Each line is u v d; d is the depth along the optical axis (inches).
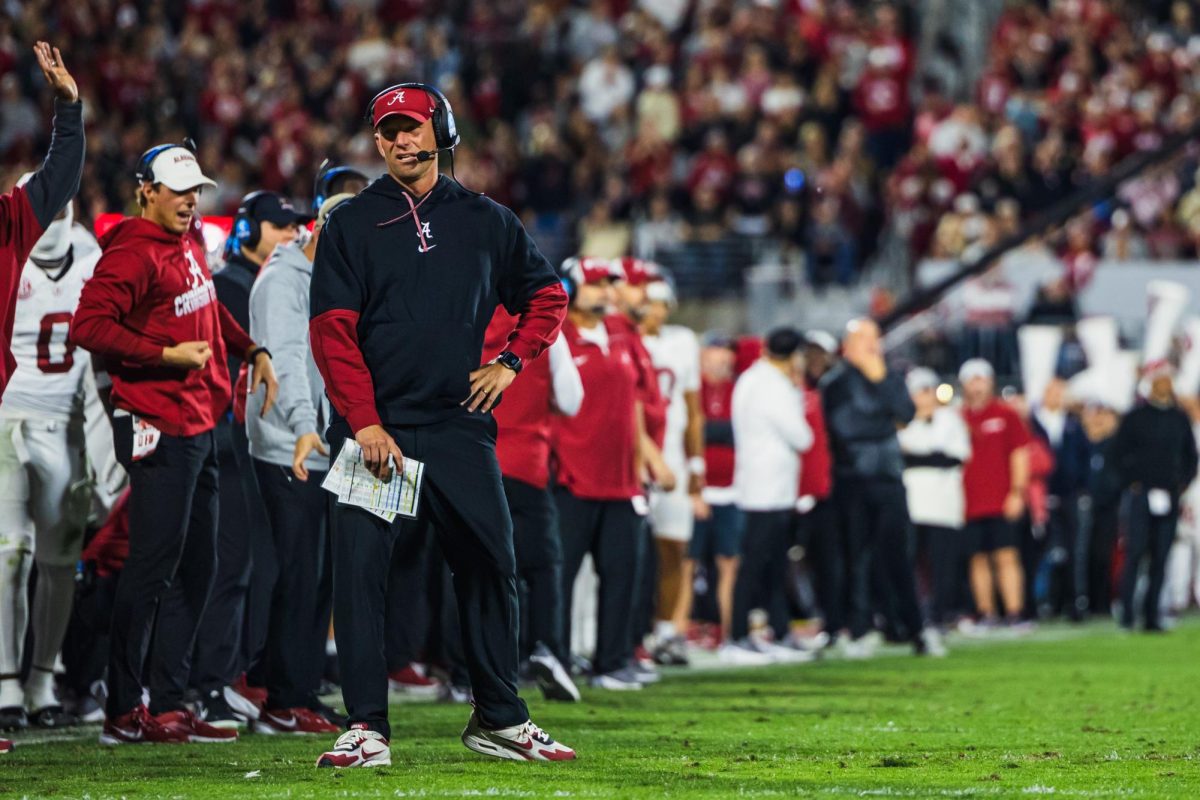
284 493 967.0
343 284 769.6
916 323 2551.7
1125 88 3282.5
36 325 1021.8
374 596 780.6
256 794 701.3
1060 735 978.1
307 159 2822.3
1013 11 3501.5
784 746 905.5
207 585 960.3
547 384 1195.3
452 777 749.9
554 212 2950.3
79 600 1101.1
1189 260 2743.6
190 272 936.3
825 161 2923.2
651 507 1540.4
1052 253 2709.2
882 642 1929.1
